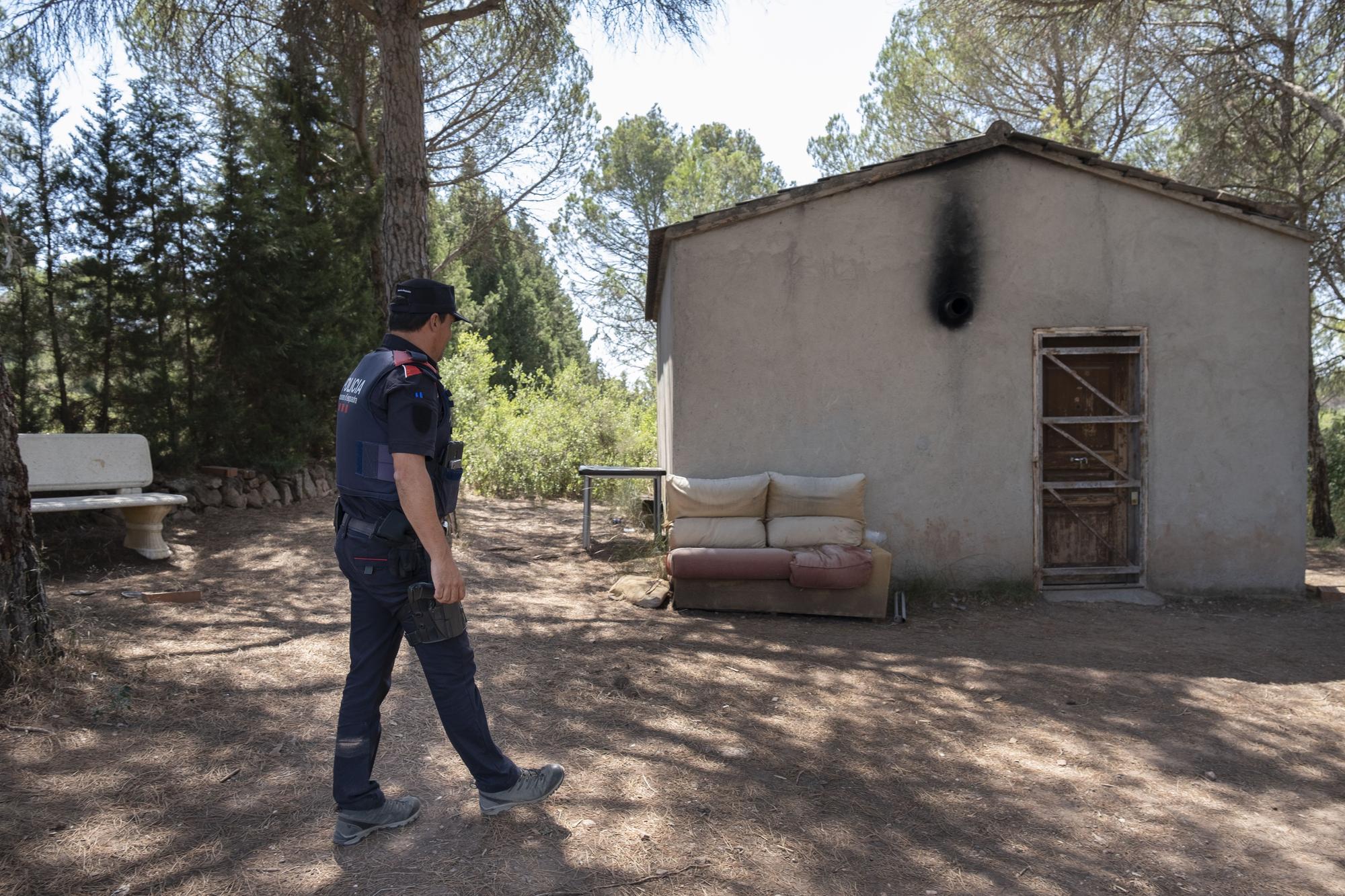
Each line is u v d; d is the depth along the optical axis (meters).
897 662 5.02
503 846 2.64
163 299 7.51
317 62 10.27
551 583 6.70
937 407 6.90
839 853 2.74
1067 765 3.59
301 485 8.97
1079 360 7.26
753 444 6.81
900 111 14.58
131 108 7.46
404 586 2.53
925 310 6.89
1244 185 10.55
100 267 7.21
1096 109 12.92
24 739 3.12
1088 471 7.25
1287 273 7.07
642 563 7.27
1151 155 12.98
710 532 6.19
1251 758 3.74
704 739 3.67
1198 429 7.05
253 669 4.10
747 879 2.54
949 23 10.53
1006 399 6.94
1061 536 7.27
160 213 7.57
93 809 2.71
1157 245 7.01
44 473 5.86
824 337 6.84
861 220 6.84
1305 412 7.09
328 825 2.72
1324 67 9.95
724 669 4.70
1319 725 4.17
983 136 6.75
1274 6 9.79
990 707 4.28
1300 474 7.08
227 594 5.51
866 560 5.96
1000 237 6.92
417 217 7.84
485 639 4.98
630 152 21.28
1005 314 6.93
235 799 2.86
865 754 3.61
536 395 14.09
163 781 2.94
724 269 6.77
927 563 6.92
